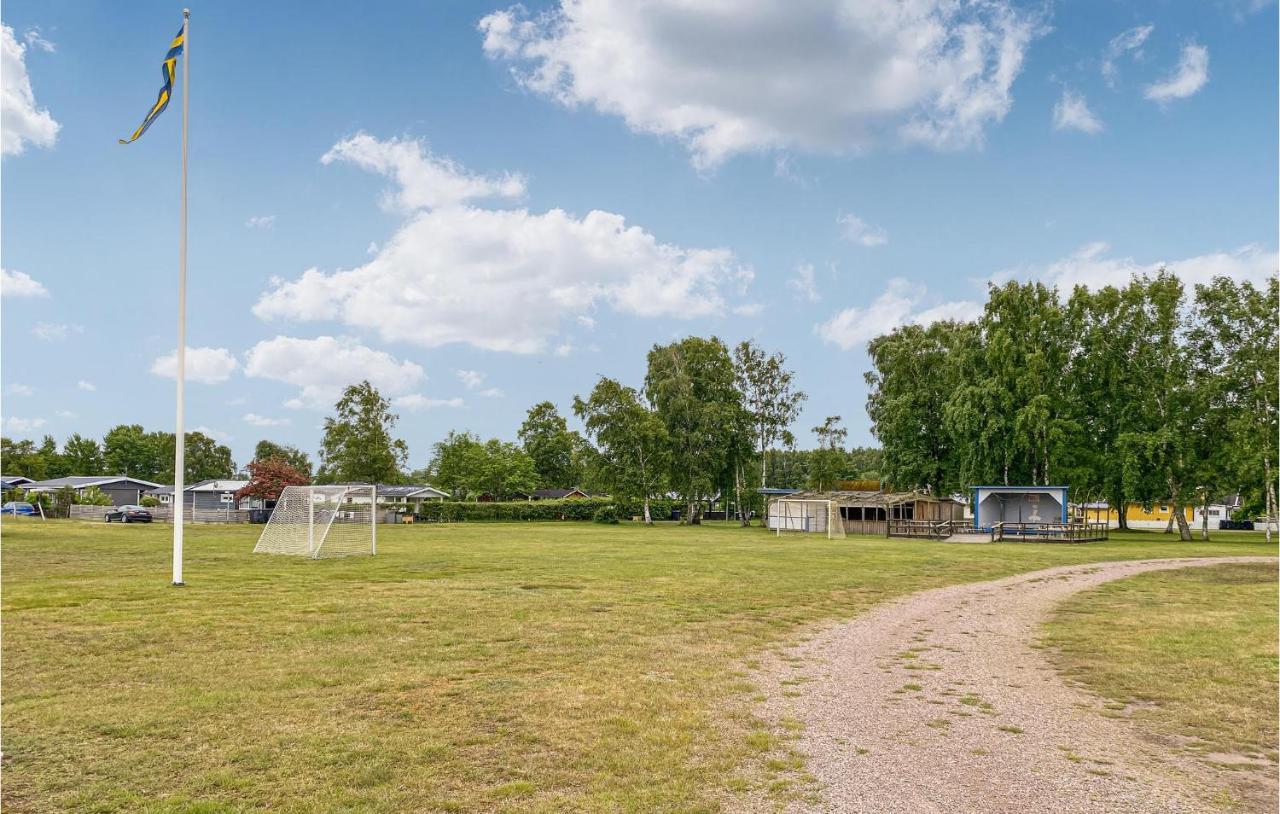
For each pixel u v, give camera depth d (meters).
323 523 31.66
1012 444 55.12
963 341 60.03
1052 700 9.65
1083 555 34.62
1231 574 26.44
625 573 23.31
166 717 8.27
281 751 7.27
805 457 106.06
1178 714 9.05
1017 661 12.02
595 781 6.63
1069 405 56.09
